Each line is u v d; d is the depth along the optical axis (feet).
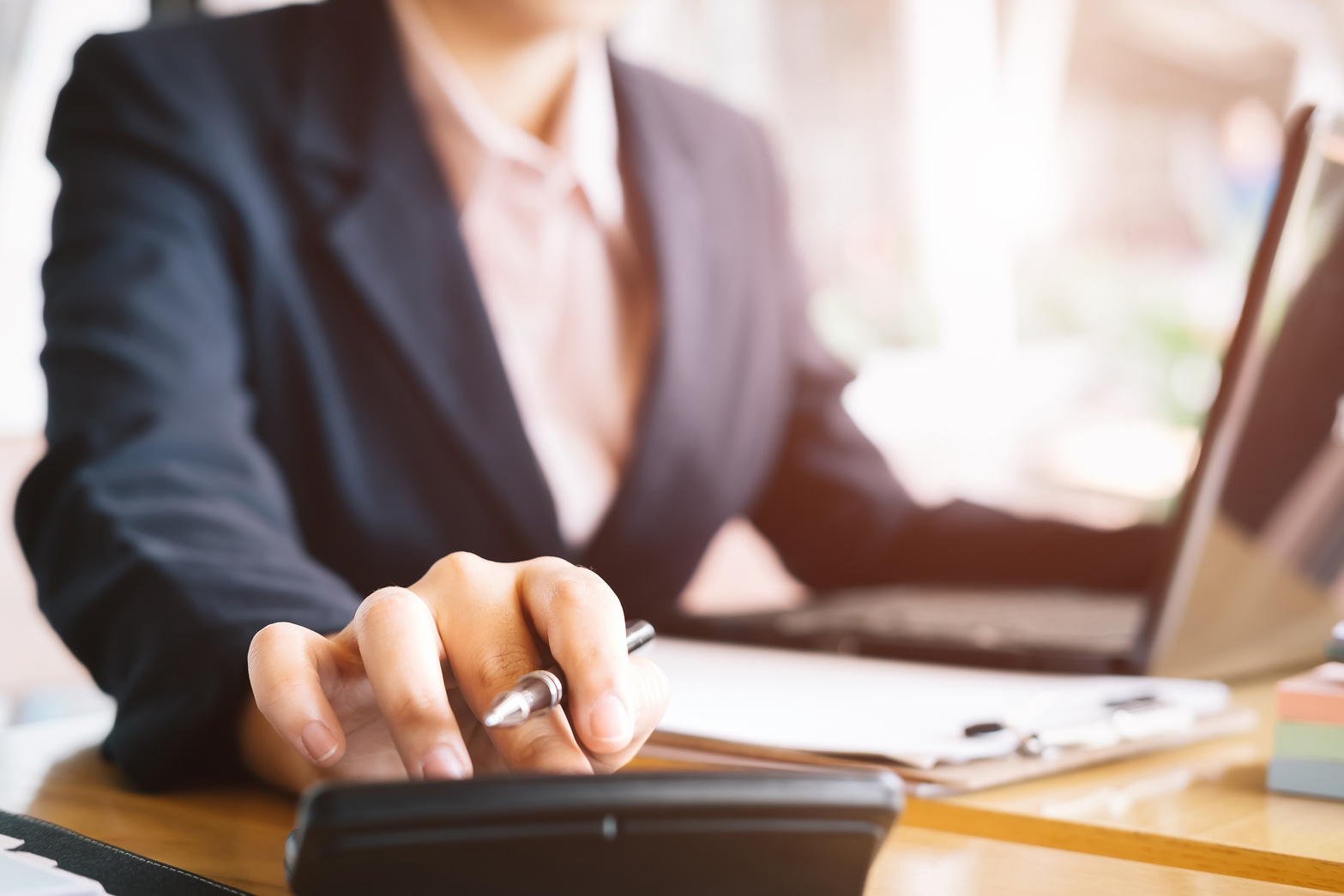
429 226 4.32
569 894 0.93
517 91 4.76
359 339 4.15
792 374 5.42
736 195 5.35
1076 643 2.39
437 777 1.08
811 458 5.23
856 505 4.99
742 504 5.21
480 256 4.77
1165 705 1.86
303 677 1.25
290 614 1.79
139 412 2.68
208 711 1.65
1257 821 1.46
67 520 2.16
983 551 4.54
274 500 2.66
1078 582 4.20
